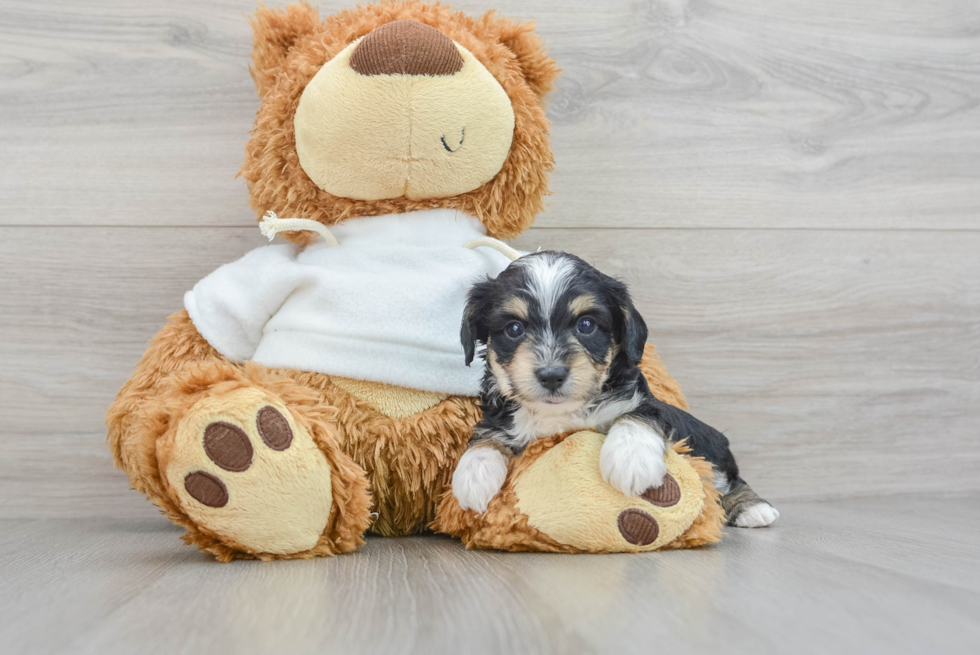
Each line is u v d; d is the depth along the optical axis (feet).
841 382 3.27
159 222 3.09
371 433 2.61
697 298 3.22
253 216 3.11
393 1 2.83
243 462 2.29
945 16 3.33
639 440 2.37
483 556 2.39
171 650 1.85
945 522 2.83
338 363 2.60
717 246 3.23
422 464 2.63
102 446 3.05
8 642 1.88
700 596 2.06
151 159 3.09
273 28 2.77
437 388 2.62
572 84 3.19
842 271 3.27
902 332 3.29
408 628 1.92
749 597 2.06
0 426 3.02
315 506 2.37
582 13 3.19
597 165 3.19
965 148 3.33
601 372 2.46
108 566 2.32
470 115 2.62
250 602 2.04
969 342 3.32
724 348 3.23
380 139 2.60
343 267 2.69
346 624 1.94
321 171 2.66
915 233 3.30
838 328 3.27
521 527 2.41
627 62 3.20
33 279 3.04
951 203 3.32
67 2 3.06
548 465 2.42
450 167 2.66
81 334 3.05
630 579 2.17
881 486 3.27
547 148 2.81
